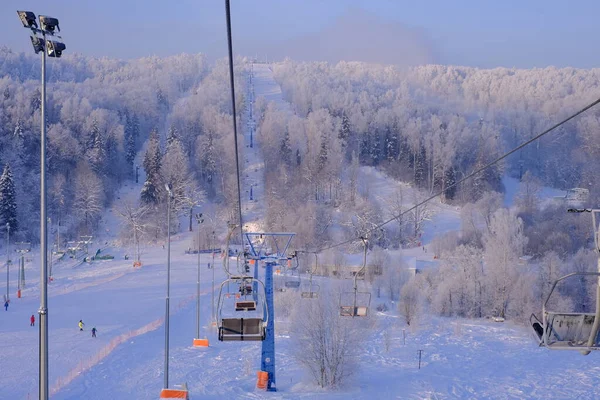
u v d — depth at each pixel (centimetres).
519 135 17675
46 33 1638
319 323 3803
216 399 3378
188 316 6147
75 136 15850
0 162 13375
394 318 6456
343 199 12656
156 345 4816
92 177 12912
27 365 4094
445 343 5441
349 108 19450
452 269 7256
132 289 7831
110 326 5575
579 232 8650
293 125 16462
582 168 13450
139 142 18325
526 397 3791
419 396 3653
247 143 17675
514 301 6419
